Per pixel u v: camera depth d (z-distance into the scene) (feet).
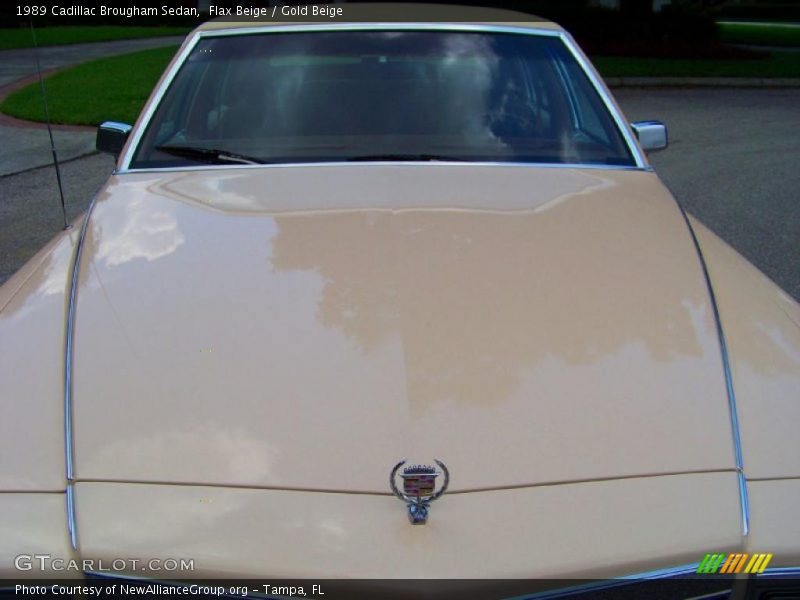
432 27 10.32
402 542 4.61
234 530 4.70
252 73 9.78
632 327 5.99
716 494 4.92
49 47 65.57
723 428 5.28
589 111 9.65
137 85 40.14
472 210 7.52
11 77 45.65
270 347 5.71
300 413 5.24
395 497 4.79
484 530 4.67
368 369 5.51
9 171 24.13
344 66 9.82
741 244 17.67
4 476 4.97
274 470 4.94
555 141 9.27
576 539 4.67
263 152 8.98
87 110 33.19
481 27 10.36
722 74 44.88
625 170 8.97
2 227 18.90
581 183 8.41
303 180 8.26
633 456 5.07
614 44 53.93
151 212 7.62
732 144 28.66
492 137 9.21
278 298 6.16
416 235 6.98
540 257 6.73
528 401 5.33
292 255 6.70
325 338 5.76
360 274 6.40
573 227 7.29
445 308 6.03
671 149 27.91
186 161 8.92
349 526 4.69
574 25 55.62
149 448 5.08
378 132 9.18
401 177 8.33
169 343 5.79
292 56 9.98
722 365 5.74
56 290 6.53
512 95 9.64
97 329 5.97
